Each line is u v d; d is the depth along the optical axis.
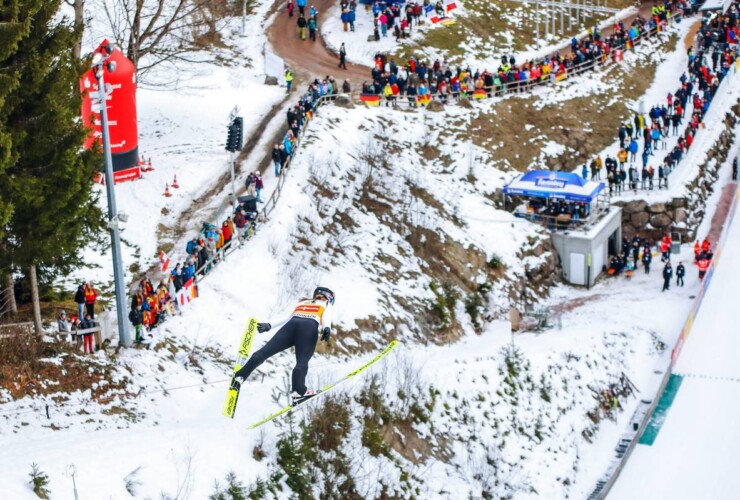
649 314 48.66
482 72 63.34
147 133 51.34
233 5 68.56
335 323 38.56
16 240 29.41
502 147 56.94
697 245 52.44
